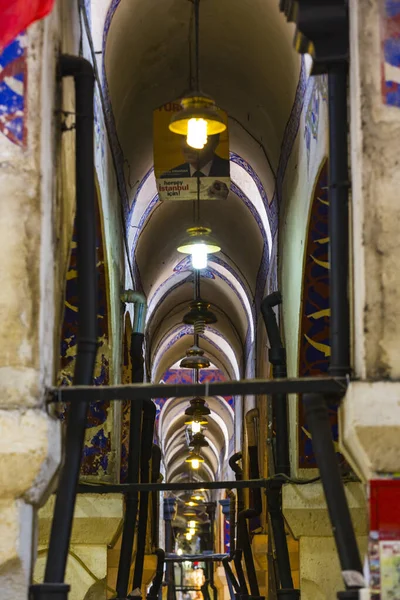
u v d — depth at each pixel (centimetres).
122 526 1030
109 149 1057
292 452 1069
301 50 650
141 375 1161
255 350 1711
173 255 1889
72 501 581
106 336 1034
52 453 588
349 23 641
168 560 2105
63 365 973
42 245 600
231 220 1694
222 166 1130
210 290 2120
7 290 593
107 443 1041
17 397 581
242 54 1188
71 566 994
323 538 1007
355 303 621
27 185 604
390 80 630
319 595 1002
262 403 1500
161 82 1251
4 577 570
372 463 591
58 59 651
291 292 1093
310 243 973
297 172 1048
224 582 2494
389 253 613
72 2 732
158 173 1130
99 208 955
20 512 573
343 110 637
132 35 1099
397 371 600
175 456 3903
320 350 1023
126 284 1327
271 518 915
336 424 988
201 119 806
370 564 578
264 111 1255
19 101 610
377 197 619
